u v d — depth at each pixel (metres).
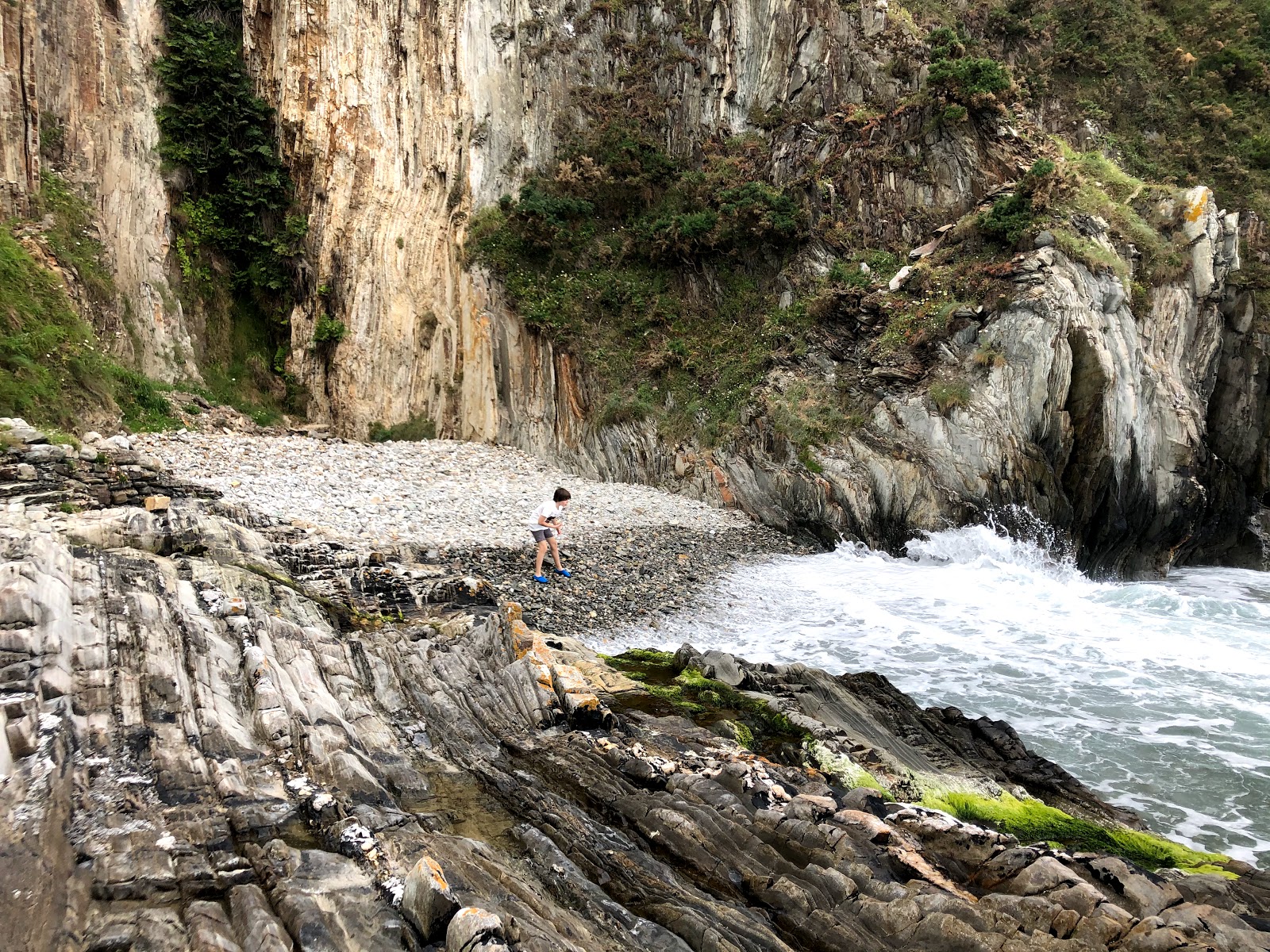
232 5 23.45
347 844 4.46
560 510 12.89
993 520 17.84
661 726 7.30
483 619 8.45
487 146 24.25
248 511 10.56
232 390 21.92
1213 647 11.85
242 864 4.10
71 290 17.97
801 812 5.54
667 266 23.92
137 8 21.66
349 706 6.23
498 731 6.63
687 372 22.44
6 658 4.81
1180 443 19.11
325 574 8.98
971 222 20.33
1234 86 26.25
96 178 19.91
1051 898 4.53
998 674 10.83
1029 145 22.25
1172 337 19.92
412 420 23.25
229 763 4.93
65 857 3.72
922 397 18.81
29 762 4.17
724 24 25.39
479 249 23.52
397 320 23.34
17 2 18.47
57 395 15.70
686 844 5.11
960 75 21.91
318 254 23.22
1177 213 20.38
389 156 23.67
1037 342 17.73
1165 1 27.66
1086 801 7.31
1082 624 13.08
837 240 22.45
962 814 6.80
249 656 6.16
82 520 8.20
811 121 24.31
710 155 25.08
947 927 4.21
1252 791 7.68
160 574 7.02
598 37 25.47
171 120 21.80
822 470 19.30
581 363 22.92
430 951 3.70
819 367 20.86
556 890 4.41
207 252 22.45
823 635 12.40
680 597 13.63
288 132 23.25
